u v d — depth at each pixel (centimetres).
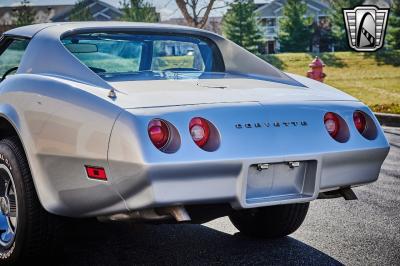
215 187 273
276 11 7406
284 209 367
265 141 283
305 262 341
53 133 292
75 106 286
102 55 353
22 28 373
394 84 2969
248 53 385
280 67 3891
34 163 301
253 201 285
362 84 3000
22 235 311
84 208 291
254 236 388
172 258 346
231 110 286
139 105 274
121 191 271
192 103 283
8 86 328
